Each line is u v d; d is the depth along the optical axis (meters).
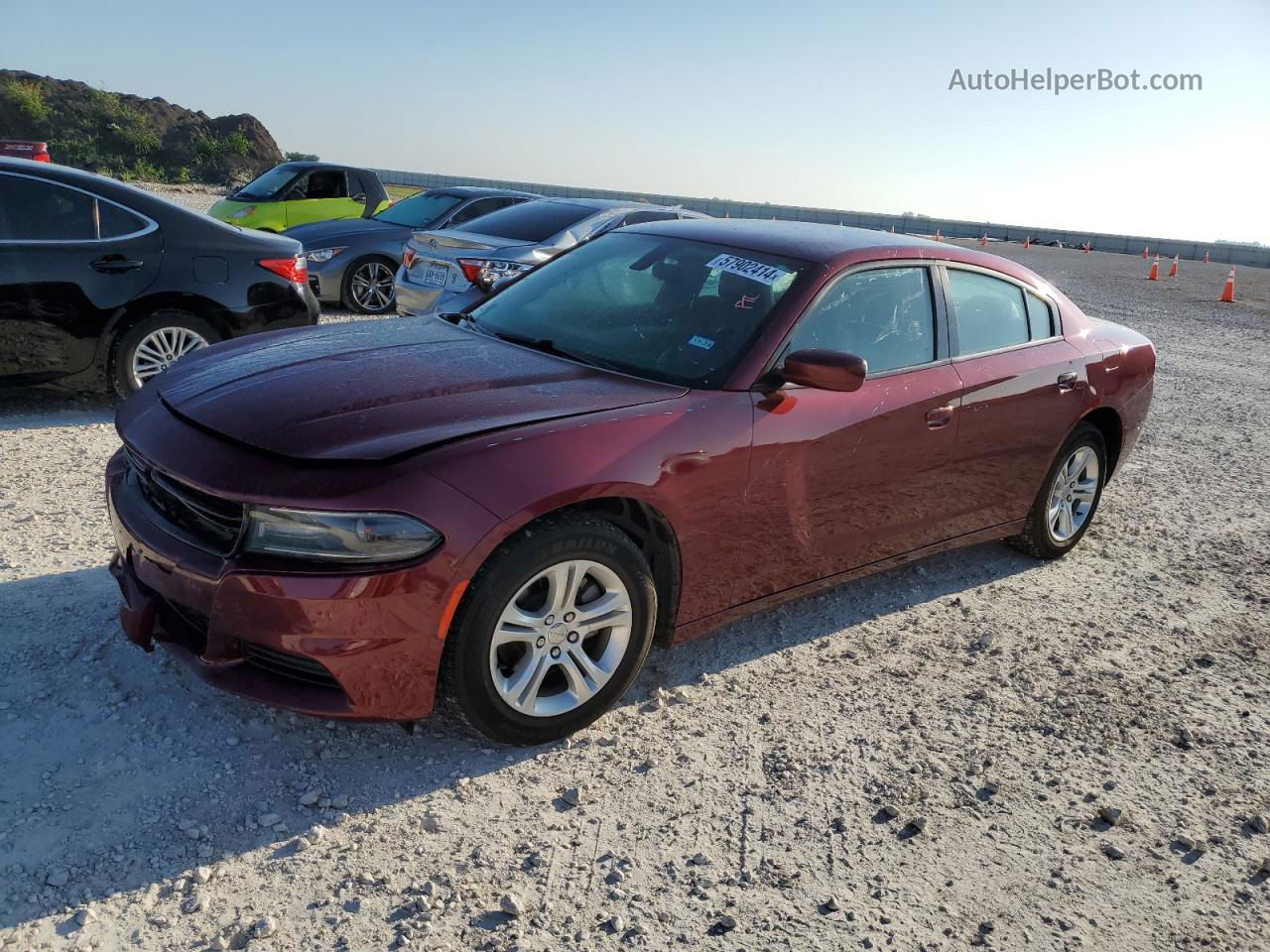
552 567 2.88
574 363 3.47
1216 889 2.73
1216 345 13.96
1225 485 6.74
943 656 3.94
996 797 3.05
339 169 13.86
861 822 2.87
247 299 6.48
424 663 2.72
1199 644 4.27
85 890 2.33
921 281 4.05
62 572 3.85
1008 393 4.23
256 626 2.63
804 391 3.48
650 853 2.66
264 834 2.59
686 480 3.12
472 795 2.82
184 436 2.92
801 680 3.65
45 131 61.12
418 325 3.94
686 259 3.94
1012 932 2.50
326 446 2.72
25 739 2.83
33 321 5.77
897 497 3.89
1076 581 4.85
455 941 2.29
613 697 3.19
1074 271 28.55
